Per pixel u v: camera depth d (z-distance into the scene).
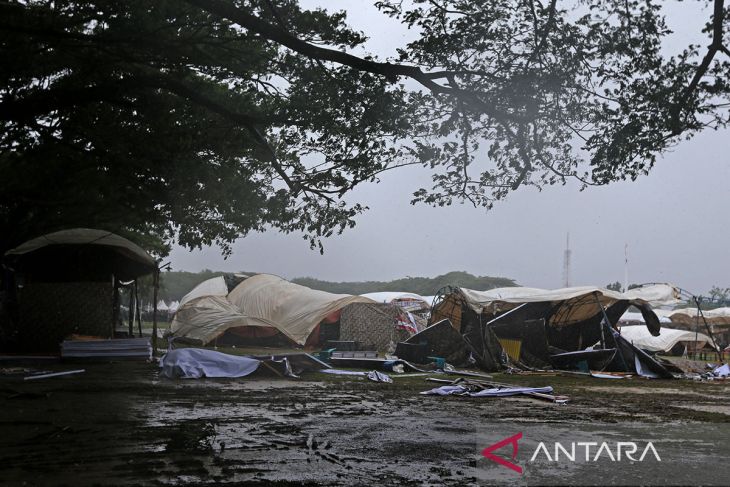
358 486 4.65
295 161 13.66
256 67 13.58
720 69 9.30
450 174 10.93
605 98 9.99
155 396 9.45
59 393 9.54
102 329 17.45
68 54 12.85
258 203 16.23
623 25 9.79
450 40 10.32
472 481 4.89
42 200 18.14
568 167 10.58
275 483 4.67
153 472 4.92
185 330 25.75
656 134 9.55
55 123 14.85
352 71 11.32
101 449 5.68
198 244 17.73
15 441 5.99
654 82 9.66
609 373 18.09
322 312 26.33
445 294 22.47
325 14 11.98
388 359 18.14
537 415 8.57
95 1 11.91
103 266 18.94
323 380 12.92
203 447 5.83
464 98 10.62
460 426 7.43
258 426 7.02
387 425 7.35
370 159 11.56
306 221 13.50
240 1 11.75
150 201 15.95
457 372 16.70
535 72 10.12
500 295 22.14
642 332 32.12
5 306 20.08
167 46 12.21
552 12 9.95
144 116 13.99
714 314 35.12
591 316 22.50
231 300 29.64
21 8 11.04
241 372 12.77
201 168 14.96
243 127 13.91
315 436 6.51
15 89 13.39
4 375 12.03
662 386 14.55
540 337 19.38
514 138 10.58
